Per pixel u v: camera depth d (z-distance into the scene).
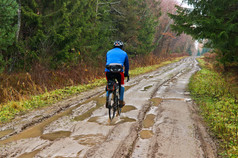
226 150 3.39
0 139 3.79
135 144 3.57
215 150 3.43
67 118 5.04
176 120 4.92
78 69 11.80
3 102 6.85
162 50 41.22
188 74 16.23
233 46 7.91
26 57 9.64
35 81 8.89
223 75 13.04
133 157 3.12
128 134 4.02
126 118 5.06
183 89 9.36
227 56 9.85
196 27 8.02
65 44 11.01
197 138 3.87
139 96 7.70
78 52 12.49
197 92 8.52
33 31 10.12
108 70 4.51
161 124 4.62
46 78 9.38
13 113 5.54
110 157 3.10
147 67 21.44
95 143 3.60
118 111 5.13
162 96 7.75
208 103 6.56
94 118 5.05
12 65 9.49
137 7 23.00
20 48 9.12
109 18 19.16
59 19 10.35
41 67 9.75
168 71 18.61
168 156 3.17
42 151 3.29
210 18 7.85
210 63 22.89
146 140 3.74
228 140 3.81
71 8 11.68
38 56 10.23
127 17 20.05
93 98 7.29
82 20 12.29
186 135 4.00
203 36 7.90
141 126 4.49
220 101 6.67
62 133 4.08
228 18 7.84
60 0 10.29
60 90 8.51
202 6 8.05
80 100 6.96
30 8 9.62
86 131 4.18
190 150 3.38
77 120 4.89
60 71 10.73
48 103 6.60
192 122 4.80
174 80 12.53
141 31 23.08
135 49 23.53
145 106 6.23
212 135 4.05
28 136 3.93
